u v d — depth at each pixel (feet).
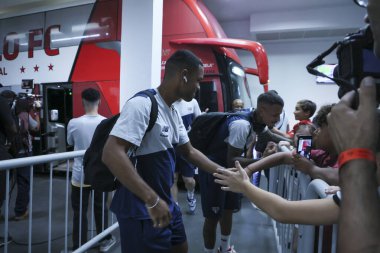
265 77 13.11
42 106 16.46
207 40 13.52
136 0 10.28
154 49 10.26
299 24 21.90
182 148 5.13
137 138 3.67
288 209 2.68
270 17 22.59
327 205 2.52
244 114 6.60
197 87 4.27
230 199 7.51
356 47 1.72
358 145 1.51
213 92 13.91
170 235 4.25
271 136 8.28
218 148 6.77
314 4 20.93
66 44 15.31
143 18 10.19
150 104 3.92
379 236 1.40
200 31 13.88
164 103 4.28
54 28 15.64
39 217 10.88
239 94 14.60
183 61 4.08
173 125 4.42
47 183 16.14
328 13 21.31
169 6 14.42
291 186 6.46
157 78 10.54
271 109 5.90
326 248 3.70
